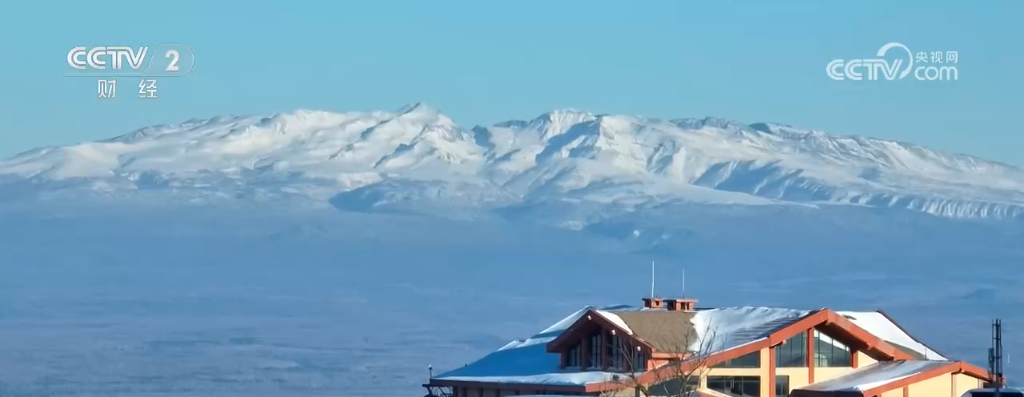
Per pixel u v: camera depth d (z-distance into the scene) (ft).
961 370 650.84
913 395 640.99
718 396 639.76
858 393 628.28
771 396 648.38
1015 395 604.49
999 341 629.10
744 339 651.25
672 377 628.69
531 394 651.66
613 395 605.73
